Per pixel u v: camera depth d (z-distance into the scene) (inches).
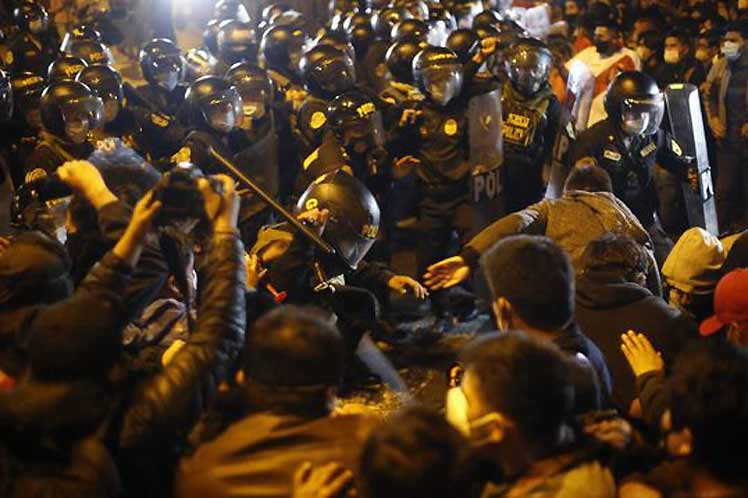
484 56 323.3
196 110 300.8
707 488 114.2
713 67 396.5
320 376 118.6
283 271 194.1
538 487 116.0
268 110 318.3
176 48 348.2
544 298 142.1
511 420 115.1
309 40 374.0
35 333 125.4
